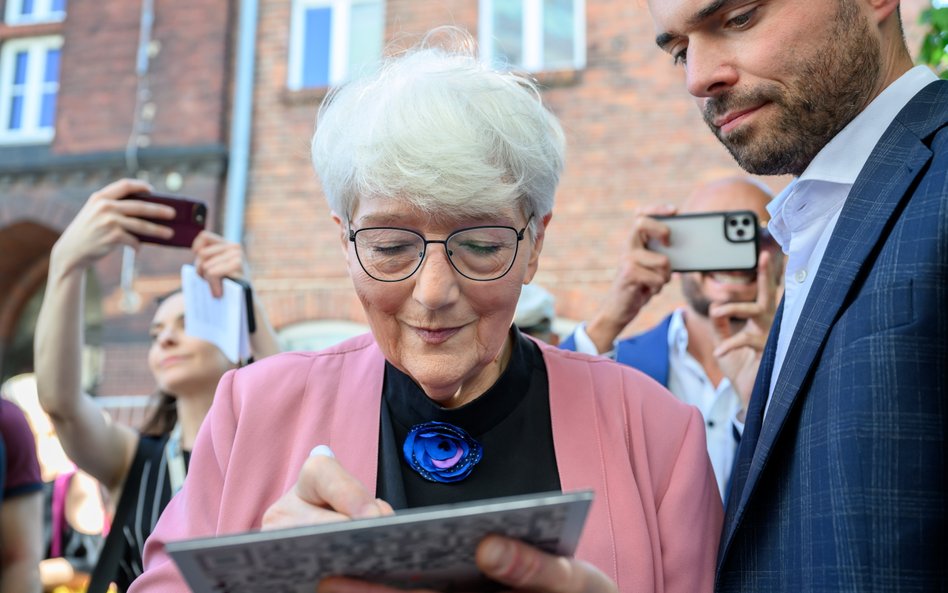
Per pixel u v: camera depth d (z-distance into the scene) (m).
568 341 2.39
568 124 7.20
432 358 1.17
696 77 1.27
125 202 2.36
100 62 7.90
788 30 1.21
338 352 1.38
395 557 0.83
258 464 1.27
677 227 2.30
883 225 1.17
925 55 2.72
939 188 1.11
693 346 2.39
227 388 1.35
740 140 1.30
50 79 8.52
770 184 5.80
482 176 1.10
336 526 0.76
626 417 1.33
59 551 3.54
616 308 2.33
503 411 1.28
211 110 7.63
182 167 7.60
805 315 1.23
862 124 1.29
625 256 2.31
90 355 9.70
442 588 0.90
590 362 1.40
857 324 1.13
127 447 2.50
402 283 1.15
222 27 7.74
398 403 1.28
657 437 1.34
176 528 1.28
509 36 7.49
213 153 7.51
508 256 1.16
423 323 1.15
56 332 2.34
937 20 2.66
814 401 1.18
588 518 1.23
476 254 1.14
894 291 1.10
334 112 1.23
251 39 7.70
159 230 2.37
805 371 1.20
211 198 7.52
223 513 1.24
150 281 7.43
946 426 1.06
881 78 1.28
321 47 7.77
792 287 1.40
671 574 1.26
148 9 7.85
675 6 1.26
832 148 1.30
